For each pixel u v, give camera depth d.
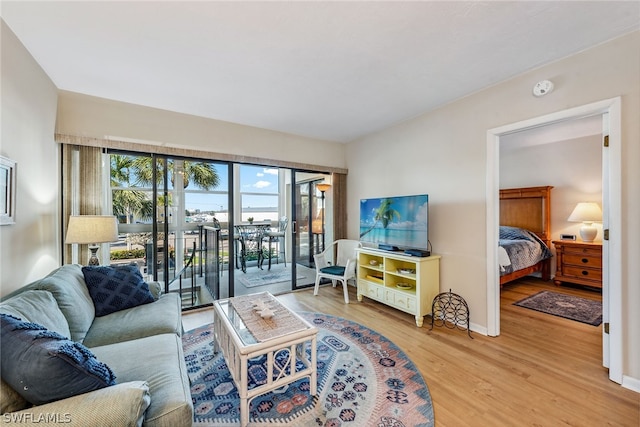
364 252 3.59
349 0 1.49
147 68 2.19
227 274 3.68
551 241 4.66
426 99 2.84
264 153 3.80
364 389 1.81
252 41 1.85
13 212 1.73
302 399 1.71
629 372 1.81
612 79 1.87
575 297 3.73
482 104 2.62
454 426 1.50
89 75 2.29
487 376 1.95
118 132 2.85
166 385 1.21
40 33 1.74
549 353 2.27
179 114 3.19
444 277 2.98
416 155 3.32
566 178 4.52
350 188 4.49
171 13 1.57
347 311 3.29
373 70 2.25
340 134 4.08
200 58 2.05
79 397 0.94
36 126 2.10
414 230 3.06
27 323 1.10
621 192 1.84
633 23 1.70
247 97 2.76
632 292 1.80
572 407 1.64
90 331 1.75
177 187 3.29
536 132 4.14
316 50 1.96
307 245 4.52
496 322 2.59
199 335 2.62
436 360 2.17
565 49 1.99
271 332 1.68
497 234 2.61
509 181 5.18
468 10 1.57
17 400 0.92
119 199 2.97
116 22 1.64
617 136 1.85
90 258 2.54
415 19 1.64
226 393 1.77
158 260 3.18
